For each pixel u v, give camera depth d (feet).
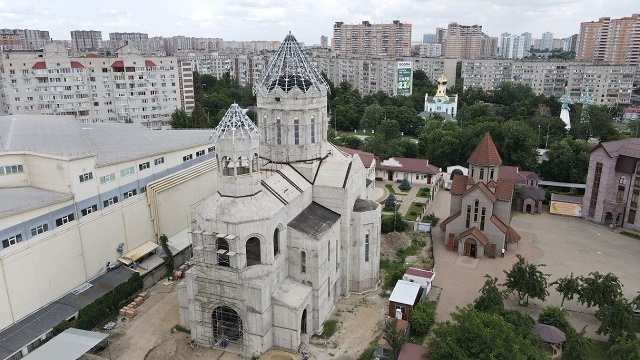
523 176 352.69
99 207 208.85
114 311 195.11
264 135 204.33
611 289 180.86
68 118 276.62
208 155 285.64
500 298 179.42
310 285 178.91
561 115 567.18
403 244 261.65
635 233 278.26
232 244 160.45
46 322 174.91
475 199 248.32
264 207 165.89
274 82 199.31
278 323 169.99
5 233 168.14
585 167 360.07
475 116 588.91
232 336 177.99
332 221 189.98
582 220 303.07
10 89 449.89
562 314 175.32
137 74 520.42
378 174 399.85
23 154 199.31
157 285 217.36
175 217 257.14
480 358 138.82
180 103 582.35
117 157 223.30
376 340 177.27
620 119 652.07
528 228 290.76
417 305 188.44
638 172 275.39
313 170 200.13
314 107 199.52
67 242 193.16
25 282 176.55
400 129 578.66
